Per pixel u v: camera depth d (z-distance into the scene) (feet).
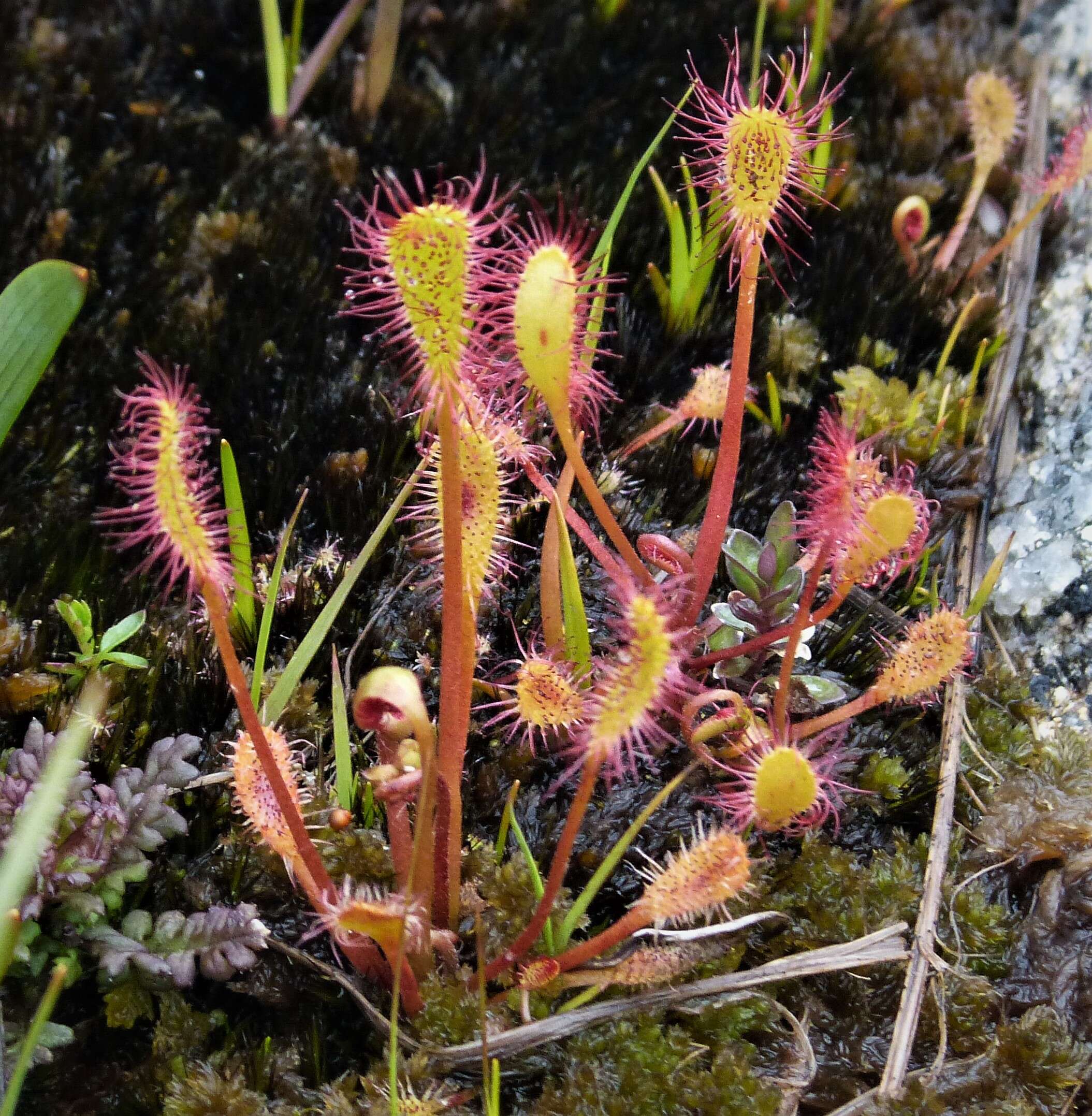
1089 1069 0.82
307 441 0.99
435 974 0.80
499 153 1.15
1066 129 1.17
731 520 0.98
